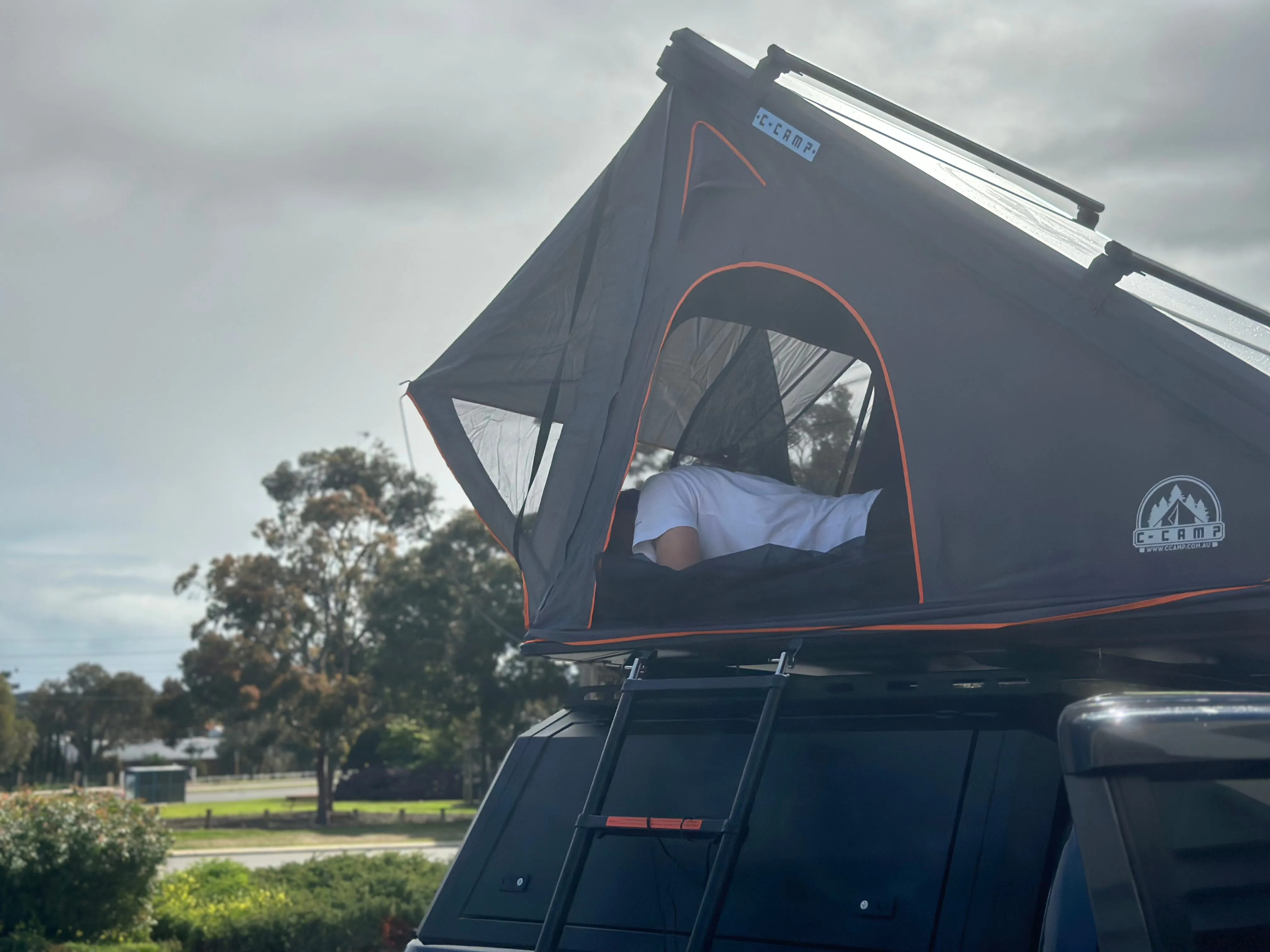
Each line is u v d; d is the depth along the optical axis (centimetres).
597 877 261
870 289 329
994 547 295
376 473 4856
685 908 246
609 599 347
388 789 6700
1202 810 156
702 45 367
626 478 364
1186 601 261
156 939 1255
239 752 9269
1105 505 283
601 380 379
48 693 8312
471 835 287
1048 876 211
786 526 353
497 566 4481
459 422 418
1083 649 295
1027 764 225
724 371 443
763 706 270
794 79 389
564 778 285
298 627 4734
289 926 1248
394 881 1416
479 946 265
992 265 306
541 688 4406
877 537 324
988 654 302
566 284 408
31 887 1175
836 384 458
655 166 381
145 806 1311
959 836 223
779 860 240
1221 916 151
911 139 425
